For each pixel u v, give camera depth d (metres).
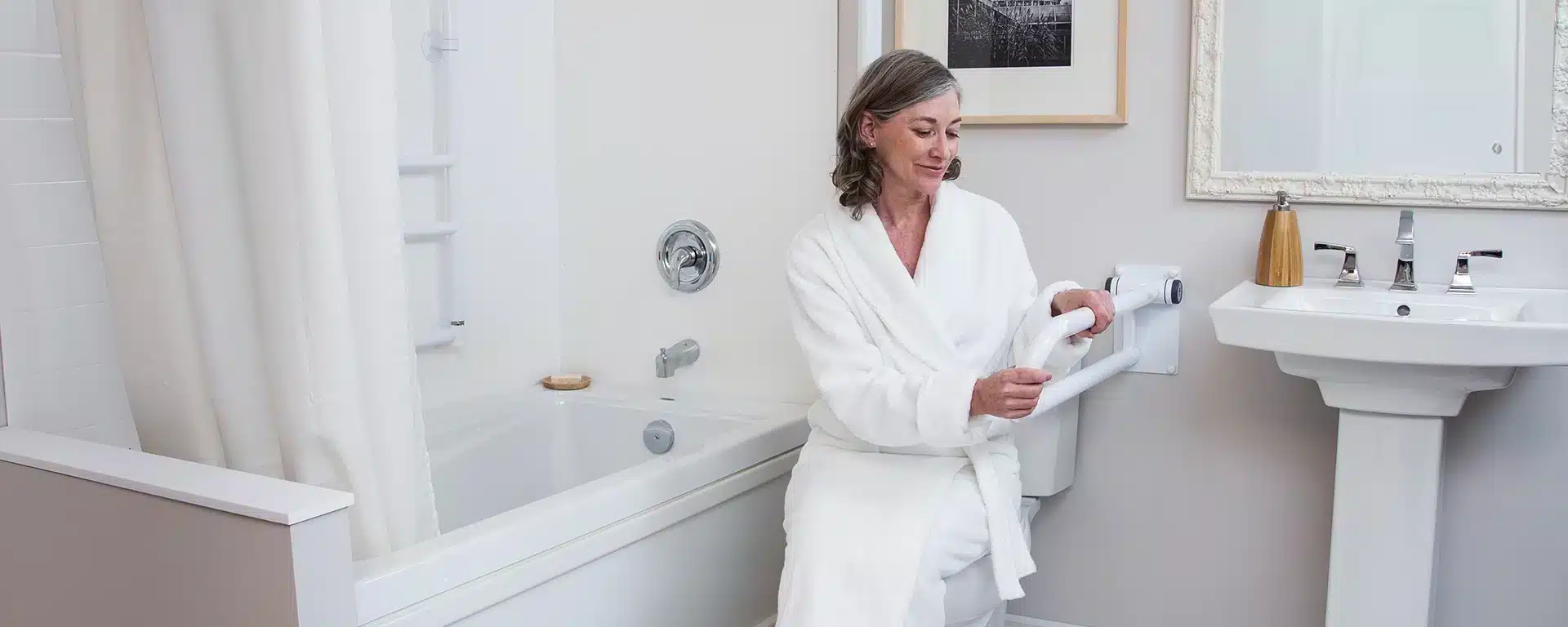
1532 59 2.12
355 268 1.67
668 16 2.69
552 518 1.81
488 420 2.62
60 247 1.96
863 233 1.93
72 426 1.99
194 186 1.68
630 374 2.86
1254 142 2.31
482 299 2.70
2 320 1.89
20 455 1.71
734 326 2.70
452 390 2.64
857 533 1.77
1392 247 2.24
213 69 1.66
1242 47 2.30
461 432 2.54
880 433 1.80
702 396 2.74
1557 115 2.12
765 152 2.61
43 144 1.93
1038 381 1.65
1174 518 2.47
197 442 1.82
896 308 1.89
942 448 1.90
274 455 1.77
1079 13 2.40
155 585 1.56
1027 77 2.45
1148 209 2.40
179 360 1.80
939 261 1.90
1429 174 2.21
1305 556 2.38
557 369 2.93
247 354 1.74
